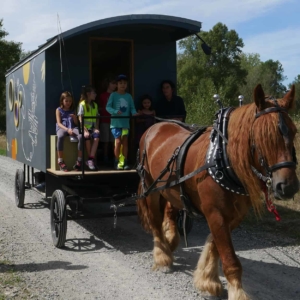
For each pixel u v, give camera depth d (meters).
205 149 4.24
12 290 4.62
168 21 6.76
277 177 3.36
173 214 5.88
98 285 4.86
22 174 8.91
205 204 4.15
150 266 5.52
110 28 7.11
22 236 6.92
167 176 4.95
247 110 3.77
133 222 7.92
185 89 46.47
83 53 7.15
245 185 3.77
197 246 6.43
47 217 8.22
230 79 46.38
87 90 6.71
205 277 4.49
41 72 7.16
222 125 4.11
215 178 3.96
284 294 4.59
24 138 8.66
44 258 5.82
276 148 3.40
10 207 9.11
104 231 7.29
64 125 6.70
